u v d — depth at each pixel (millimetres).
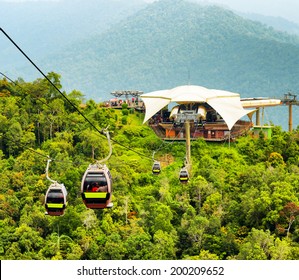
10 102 142375
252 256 86125
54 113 142000
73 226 97812
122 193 108688
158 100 147000
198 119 138875
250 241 89938
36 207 102562
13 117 137000
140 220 99562
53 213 59281
